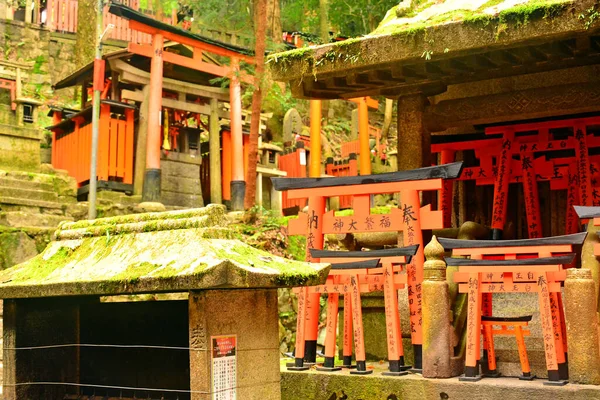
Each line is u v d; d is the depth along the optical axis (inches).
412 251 248.1
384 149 916.6
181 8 748.6
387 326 251.1
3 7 927.0
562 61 315.3
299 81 319.3
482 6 287.4
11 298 205.2
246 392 181.9
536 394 219.3
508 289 232.4
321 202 273.7
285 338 465.7
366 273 253.4
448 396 233.8
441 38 279.1
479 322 235.8
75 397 218.7
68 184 595.2
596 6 252.1
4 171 559.8
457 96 358.9
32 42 927.7
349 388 253.0
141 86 649.6
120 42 896.3
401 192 259.0
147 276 170.6
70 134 658.2
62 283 185.8
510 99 337.1
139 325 215.5
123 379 217.2
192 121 817.5
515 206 422.9
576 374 221.0
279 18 944.9
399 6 307.9
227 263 162.6
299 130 874.1
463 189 429.4
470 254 247.0
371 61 293.9
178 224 186.1
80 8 901.2
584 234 228.7
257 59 521.7
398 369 248.8
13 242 503.5
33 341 212.5
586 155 366.9
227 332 178.5
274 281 173.3
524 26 264.5
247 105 901.2
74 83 677.9
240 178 666.2
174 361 206.5
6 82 728.3
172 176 663.8
